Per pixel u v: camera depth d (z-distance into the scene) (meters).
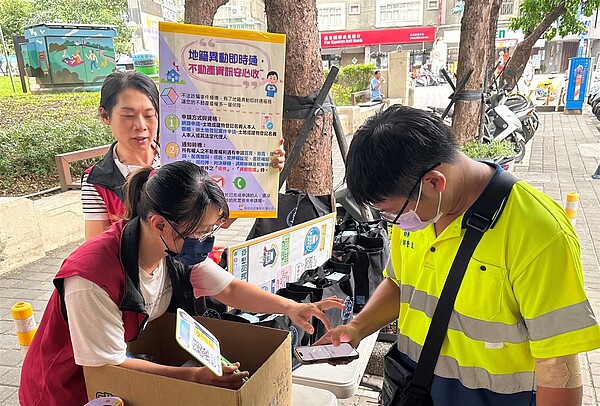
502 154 5.44
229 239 5.41
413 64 27.59
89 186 1.96
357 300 2.35
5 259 4.46
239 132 2.01
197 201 1.20
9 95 9.00
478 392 1.25
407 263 1.39
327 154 3.01
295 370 1.81
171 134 1.95
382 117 1.17
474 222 1.17
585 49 21.09
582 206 6.08
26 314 2.32
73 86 9.33
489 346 1.20
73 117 7.29
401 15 31.12
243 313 1.95
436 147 1.10
